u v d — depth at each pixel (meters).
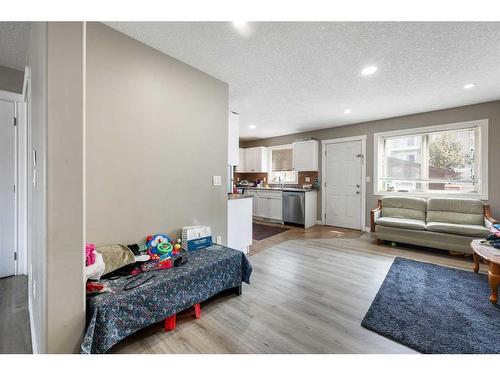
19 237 2.69
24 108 2.67
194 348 1.53
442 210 3.74
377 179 4.72
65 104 1.18
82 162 1.24
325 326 1.76
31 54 1.86
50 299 1.16
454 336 1.63
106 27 1.85
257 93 3.26
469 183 3.82
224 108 2.89
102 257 1.66
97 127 1.82
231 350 1.51
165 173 2.28
